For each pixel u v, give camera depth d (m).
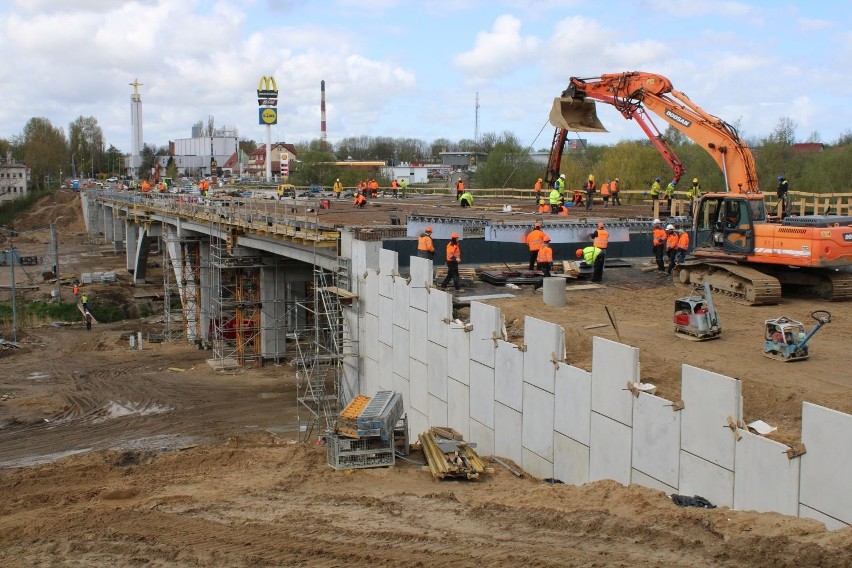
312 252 39.19
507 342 23.05
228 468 24.78
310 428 32.91
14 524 19.11
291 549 15.63
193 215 57.72
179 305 78.31
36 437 35.53
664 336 24.22
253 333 50.84
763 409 18.31
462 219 36.06
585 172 97.38
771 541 13.18
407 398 29.19
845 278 28.50
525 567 13.38
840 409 17.28
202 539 16.77
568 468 20.73
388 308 30.47
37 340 61.09
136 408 40.22
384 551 15.10
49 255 109.12
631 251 38.44
